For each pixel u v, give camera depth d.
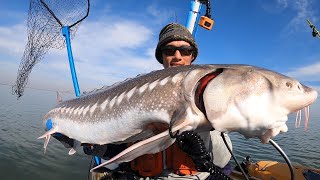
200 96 0.56
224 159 0.74
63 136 0.98
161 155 0.71
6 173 1.69
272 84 0.52
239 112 0.52
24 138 2.51
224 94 0.53
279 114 0.52
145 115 0.62
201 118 0.55
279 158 2.09
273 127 0.52
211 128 0.58
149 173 0.71
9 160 1.88
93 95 0.86
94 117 0.77
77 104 0.90
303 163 2.01
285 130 0.53
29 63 1.45
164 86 0.60
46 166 1.83
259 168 1.12
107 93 0.79
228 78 0.54
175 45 0.87
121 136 0.69
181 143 0.54
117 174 0.82
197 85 0.57
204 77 0.57
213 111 0.53
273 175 1.07
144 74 0.71
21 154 2.03
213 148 0.71
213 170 0.55
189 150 0.55
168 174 0.71
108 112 0.73
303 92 0.52
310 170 1.04
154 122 0.62
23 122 3.31
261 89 0.52
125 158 0.56
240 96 0.52
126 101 0.68
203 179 0.71
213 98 0.53
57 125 0.96
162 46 0.90
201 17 1.28
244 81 0.53
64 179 1.67
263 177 1.08
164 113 0.59
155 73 0.67
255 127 0.52
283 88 0.52
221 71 0.57
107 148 0.80
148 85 0.64
